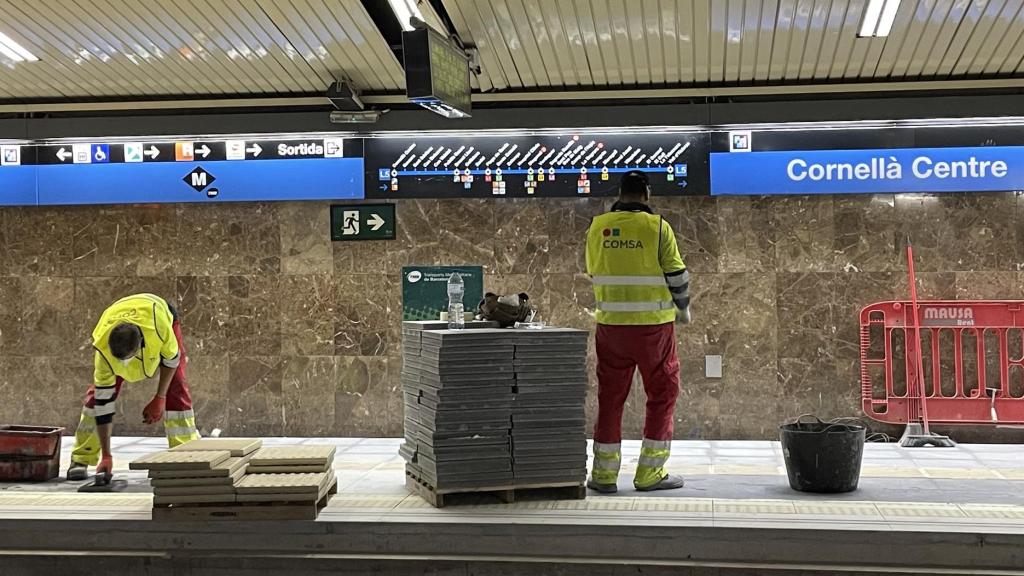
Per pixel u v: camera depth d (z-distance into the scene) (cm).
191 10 649
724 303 852
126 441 880
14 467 684
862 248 838
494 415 588
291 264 895
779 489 628
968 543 508
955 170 816
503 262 873
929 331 828
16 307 909
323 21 675
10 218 906
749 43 714
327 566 545
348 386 889
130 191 891
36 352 909
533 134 859
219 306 901
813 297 844
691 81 810
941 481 648
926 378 831
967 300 820
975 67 766
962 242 828
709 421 853
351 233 886
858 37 697
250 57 753
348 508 584
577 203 867
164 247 903
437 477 579
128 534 564
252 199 881
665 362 623
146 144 890
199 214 902
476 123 854
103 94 855
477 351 586
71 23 669
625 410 866
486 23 682
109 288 905
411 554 548
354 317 889
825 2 634
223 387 899
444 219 879
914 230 833
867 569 508
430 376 598
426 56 639
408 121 861
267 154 880
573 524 540
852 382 838
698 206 854
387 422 884
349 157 874
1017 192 823
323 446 647
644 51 736
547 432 596
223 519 559
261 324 897
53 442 688
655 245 614
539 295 870
